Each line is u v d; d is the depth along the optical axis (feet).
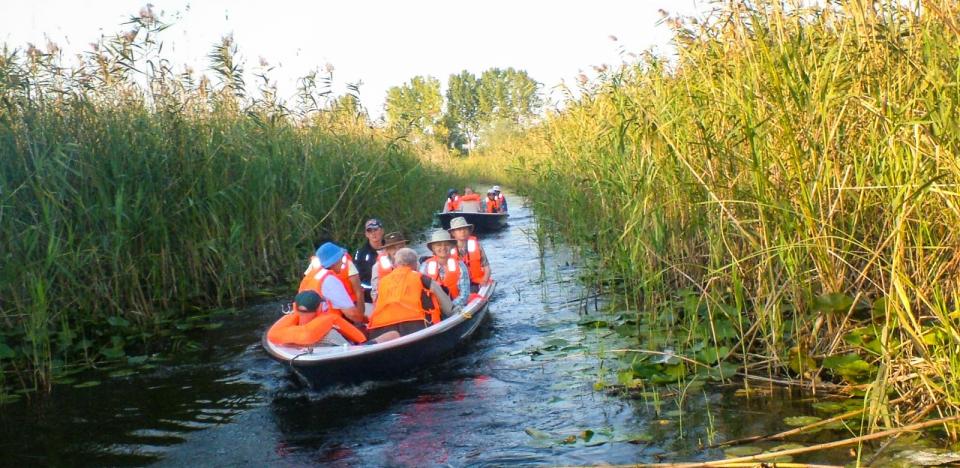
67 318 27.84
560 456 16.08
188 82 39.86
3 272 25.04
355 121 56.44
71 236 27.25
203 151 36.29
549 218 52.39
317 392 21.40
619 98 28.84
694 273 27.07
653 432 16.96
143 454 17.48
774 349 19.60
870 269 19.92
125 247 30.91
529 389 20.75
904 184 16.47
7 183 27.14
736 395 18.80
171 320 30.86
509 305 32.07
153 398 21.44
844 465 14.32
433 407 19.75
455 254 27.53
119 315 29.71
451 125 225.15
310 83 48.88
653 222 26.40
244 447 17.69
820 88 18.66
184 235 34.04
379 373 21.80
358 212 49.75
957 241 16.39
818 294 20.68
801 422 16.55
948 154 14.90
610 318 27.96
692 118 23.93
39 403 21.31
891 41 18.06
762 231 20.45
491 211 68.69
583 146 38.06
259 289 37.09
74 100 31.65
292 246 41.27
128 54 35.53
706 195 23.00
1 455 17.70
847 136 19.40
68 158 29.01
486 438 17.44
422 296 24.31
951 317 15.11
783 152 20.33
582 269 38.96
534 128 57.93
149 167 33.24
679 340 23.45
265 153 41.42
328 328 22.49
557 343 24.95
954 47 16.87
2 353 23.35
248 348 26.48
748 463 14.74
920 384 16.20
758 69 20.71
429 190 77.92
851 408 17.02
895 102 17.79
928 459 14.19
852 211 19.70
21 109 29.84
